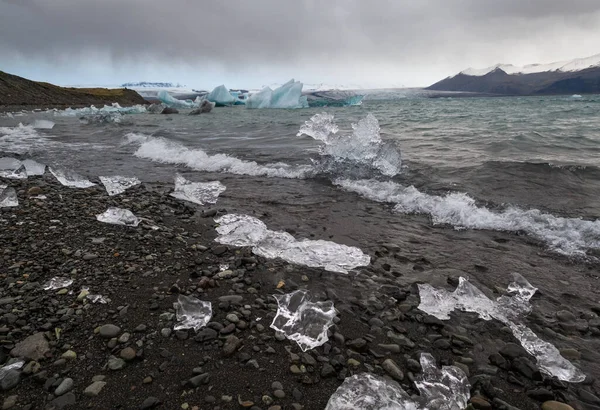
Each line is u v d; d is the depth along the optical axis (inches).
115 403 66.4
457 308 101.5
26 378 71.4
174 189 219.9
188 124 702.5
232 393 69.9
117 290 103.3
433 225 165.3
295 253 132.5
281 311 96.6
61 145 405.1
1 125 627.2
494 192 205.8
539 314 100.0
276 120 764.6
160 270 116.5
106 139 464.1
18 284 103.5
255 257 128.8
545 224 156.4
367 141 270.4
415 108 1295.5
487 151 331.9
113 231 144.4
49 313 91.0
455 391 72.5
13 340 80.7
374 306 101.6
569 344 88.4
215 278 113.6
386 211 183.6
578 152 323.3
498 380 76.2
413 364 79.1
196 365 76.6
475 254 135.7
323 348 83.7
